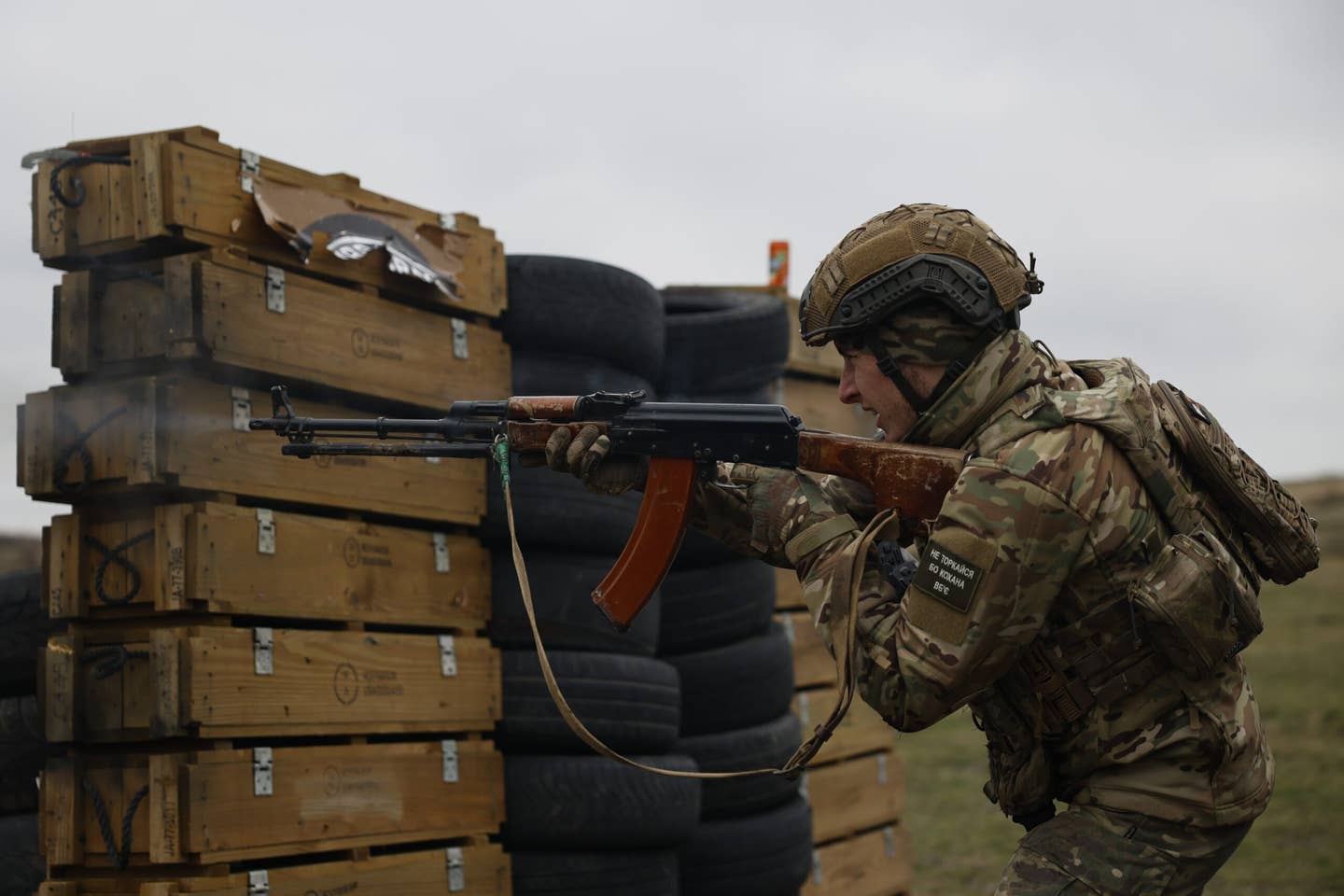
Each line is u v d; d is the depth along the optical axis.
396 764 4.07
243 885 3.58
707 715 5.36
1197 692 2.38
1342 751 10.27
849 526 2.51
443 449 2.90
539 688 4.52
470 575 4.46
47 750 4.14
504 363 4.61
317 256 3.94
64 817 3.64
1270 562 2.54
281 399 3.03
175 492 3.65
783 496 2.57
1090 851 2.40
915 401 2.47
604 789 4.48
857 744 6.38
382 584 4.11
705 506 2.71
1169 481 2.38
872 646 2.37
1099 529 2.32
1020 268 2.46
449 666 4.28
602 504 4.68
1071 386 2.46
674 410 2.72
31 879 4.07
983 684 2.32
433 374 4.29
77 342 3.69
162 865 3.54
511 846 4.50
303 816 3.75
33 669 4.20
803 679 6.14
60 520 3.75
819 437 2.59
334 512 4.07
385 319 4.14
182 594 3.54
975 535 2.29
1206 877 2.45
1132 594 2.33
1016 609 2.29
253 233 3.79
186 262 3.57
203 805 3.49
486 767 4.39
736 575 5.49
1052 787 2.50
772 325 5.78
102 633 3.70
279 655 3.73
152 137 3.62
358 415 4.10
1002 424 2.40
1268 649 15.59
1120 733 2.40
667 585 5.44
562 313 4.70
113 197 3.68
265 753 3.67
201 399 3.62
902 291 2.39
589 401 2.77
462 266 4.44
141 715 3.56
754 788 5.34
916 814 9.27
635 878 4.56
